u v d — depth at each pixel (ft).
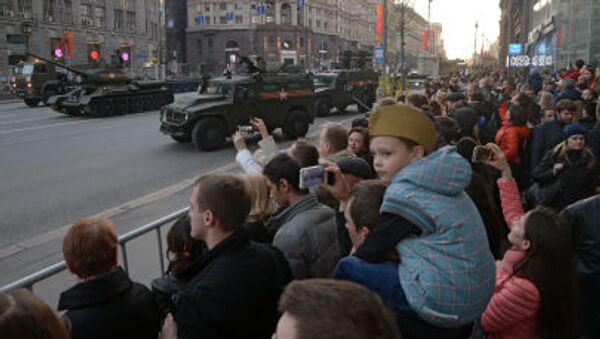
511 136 21.49
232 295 7.72
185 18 361.92
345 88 87.25
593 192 16.33
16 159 47.11
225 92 54.49
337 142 15.58
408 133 7.72
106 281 8.37
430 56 213.46
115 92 87.51
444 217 7.12
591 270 10.80
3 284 19.58
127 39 228.02
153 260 14.60
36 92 109.60
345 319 4.07
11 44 126.93
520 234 9.50
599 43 81.76
